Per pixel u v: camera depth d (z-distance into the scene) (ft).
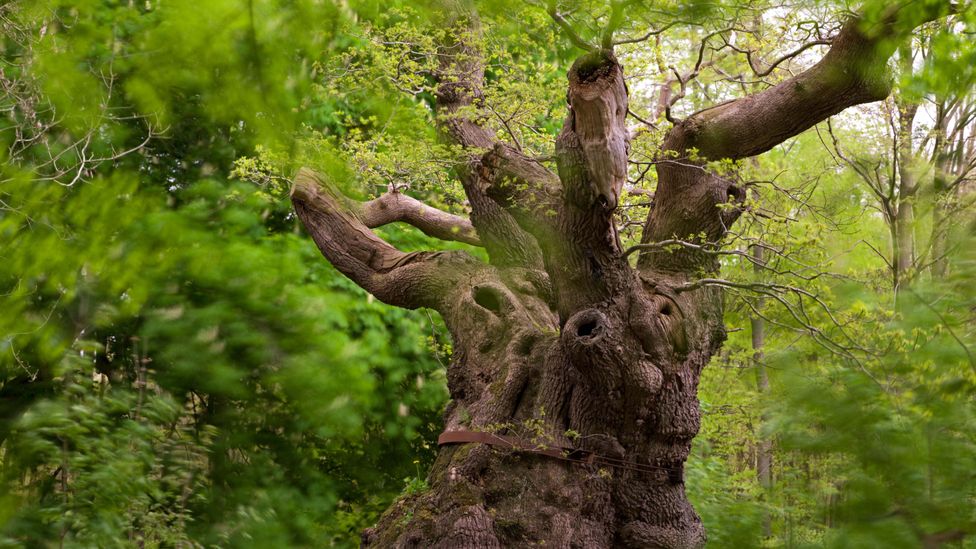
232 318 32.73
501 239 25.49
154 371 33.88
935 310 7.52
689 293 21.91
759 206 22.94
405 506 22.47
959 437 6.82
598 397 20.86
